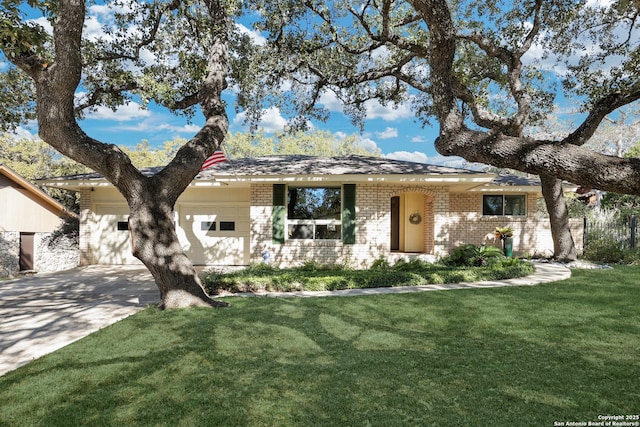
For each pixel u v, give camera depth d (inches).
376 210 523.5
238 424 115.6
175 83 469.7
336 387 140.2
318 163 578.2
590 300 288.2
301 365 161.9
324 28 524.1
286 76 560.1
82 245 589.3
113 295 344.8
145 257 272.8
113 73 453.1
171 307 271.9
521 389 137.6
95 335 206.2
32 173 1093.8
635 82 359.9
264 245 519.2
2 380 148.3
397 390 137.4
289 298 305.7
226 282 342.0
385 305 275.7
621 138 1087.6
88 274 488.7
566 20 461.7
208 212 604.7
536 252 661.9
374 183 524.1
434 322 230.4
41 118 249.6
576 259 554.6
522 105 470.0
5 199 628.1
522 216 669.9
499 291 326.0
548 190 549.0
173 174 283.6
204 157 302.0
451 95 194.2
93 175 586.9
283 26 472.7
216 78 348.5
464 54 558.3
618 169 136.9
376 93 665.0
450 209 674.2
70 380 147.5
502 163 163.6
